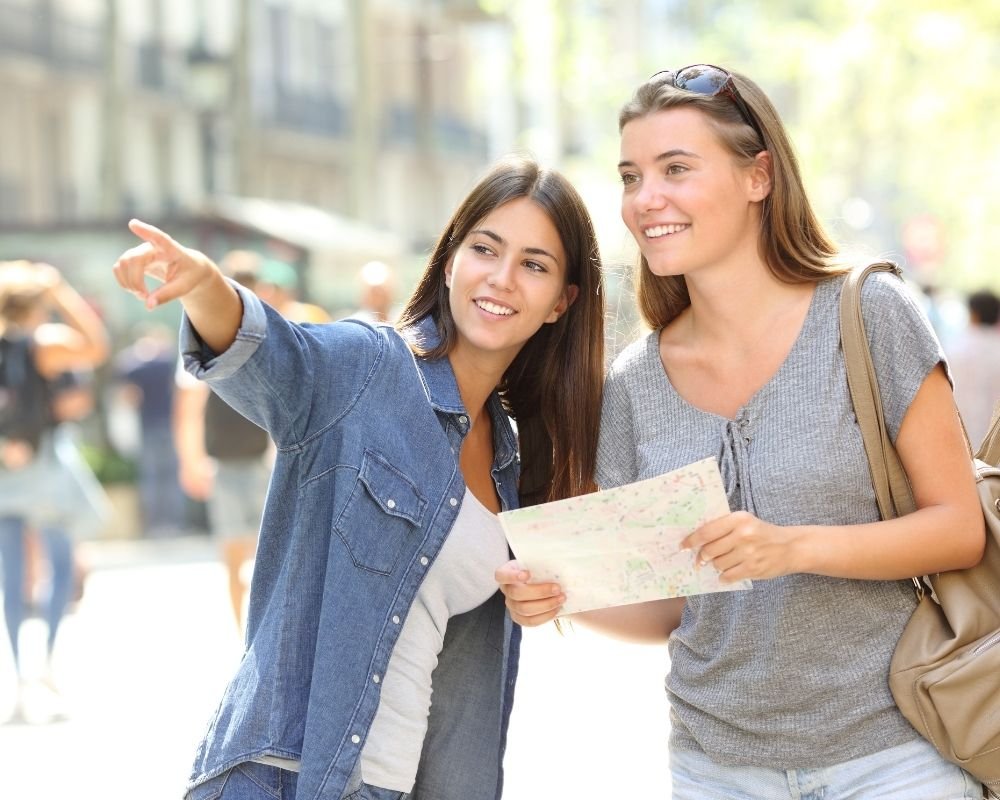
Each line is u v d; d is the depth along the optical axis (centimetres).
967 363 1567
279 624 442
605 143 3400
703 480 398
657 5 4303
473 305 474
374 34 4350
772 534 404
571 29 3319
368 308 1255
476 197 479
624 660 1220
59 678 1197
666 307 470
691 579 416
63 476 1127
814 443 427
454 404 468
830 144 3881
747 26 3819
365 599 440
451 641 486
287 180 4084
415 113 4566
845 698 427
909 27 3534
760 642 431
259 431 1177
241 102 3600
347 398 444
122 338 2347
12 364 1115
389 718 454
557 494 510
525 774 883
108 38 3250
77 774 909
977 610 427
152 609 1538
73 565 1138
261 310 419
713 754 440
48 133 3225
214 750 439
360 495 440
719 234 439
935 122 3934
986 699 415
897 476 427
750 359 445
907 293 433
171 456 2212
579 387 501
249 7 3594
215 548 2086
